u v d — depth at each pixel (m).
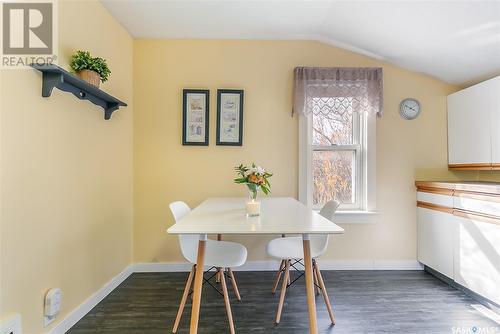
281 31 2.40
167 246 2.52
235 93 2.50
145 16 2.17
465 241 1.99
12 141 1.23
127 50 2.40
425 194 2.43
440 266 2.24
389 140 2.54
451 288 2.16
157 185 2.51
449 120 2.51
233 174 2.53
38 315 1.38
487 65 2.15
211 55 2.53
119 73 2.26
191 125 2.50
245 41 2.53
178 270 2.51
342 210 2.59
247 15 2.16
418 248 2.53
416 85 2.55
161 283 2.26
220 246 1.84
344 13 2.06
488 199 1.79
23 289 1.29
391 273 2.45
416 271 2.50
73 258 1.66
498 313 1.78
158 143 2.51
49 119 1.45
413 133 2.55
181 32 2.42
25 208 1.30
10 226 1.22
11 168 1.23
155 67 2.51
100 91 1.74
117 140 2.23
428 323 1.68
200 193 2.53
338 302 1.94
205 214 1.62
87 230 1.81
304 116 2.51
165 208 2.51
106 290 2.04
